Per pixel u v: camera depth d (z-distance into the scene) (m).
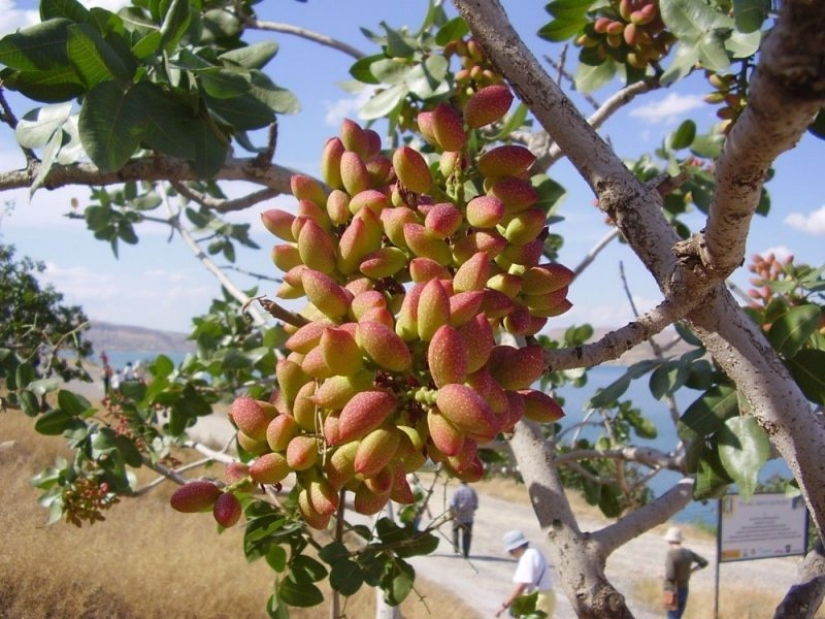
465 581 12.95
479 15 1.37
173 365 4.06
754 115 0.90
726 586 14.68
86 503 3.90
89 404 3.68
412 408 1.24
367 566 2.04
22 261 15.31
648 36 3.21
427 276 1.35
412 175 1.44
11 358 4.10
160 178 2.25
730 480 2.03
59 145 2.09
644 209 1.32
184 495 1.45
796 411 1.36
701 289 1.28
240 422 1.43
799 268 3.07
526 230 1.43
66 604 8.48
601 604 2.09
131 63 1.99
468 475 1.35
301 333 1.36
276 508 2.04
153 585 9.32
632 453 3.19
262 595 10.05
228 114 2.22
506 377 1.31
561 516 2.26
